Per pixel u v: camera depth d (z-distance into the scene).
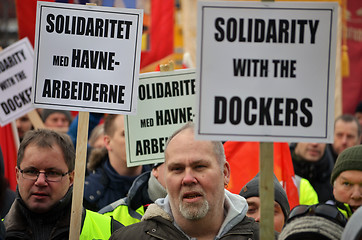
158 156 6.00
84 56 5.05
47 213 4.96
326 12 4.30
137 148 6.02
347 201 5.54
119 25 5.06
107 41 5.06
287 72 4.30
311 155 8.21
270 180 4.27
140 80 6.04
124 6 10.56
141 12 5.05
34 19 9.60
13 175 7.61
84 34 5.06
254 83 4.30
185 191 4.34
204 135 4.28
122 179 6.90
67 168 4.98
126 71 5.04
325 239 3.88
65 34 5.06
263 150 4.30
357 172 5.49
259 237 4.44
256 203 5.37
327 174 8.25
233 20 4.30
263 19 4.31
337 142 9.33
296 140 4.28
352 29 12.91
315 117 4.29
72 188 5.05
